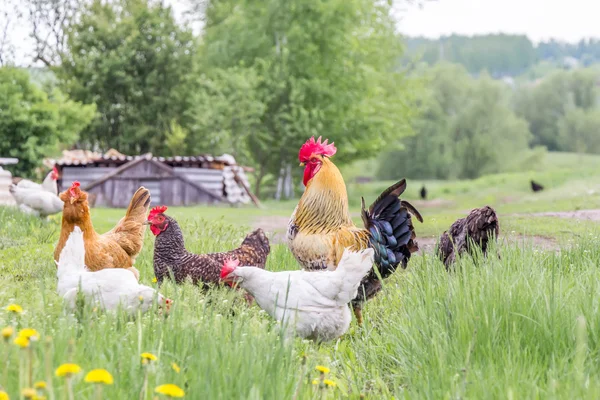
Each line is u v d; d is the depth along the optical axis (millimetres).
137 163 36469
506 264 7098
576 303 5789
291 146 51469
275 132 51812
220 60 54062
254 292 6453
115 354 4578
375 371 5812
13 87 39969
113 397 4066
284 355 5008
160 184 36750
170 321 5230
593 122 105312
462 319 5582
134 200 8875
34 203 15992
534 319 5602
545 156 88938
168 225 7859
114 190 36375
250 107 47938
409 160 87000
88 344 4719
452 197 50281
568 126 106562
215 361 4488
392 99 55562
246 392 4270
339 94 50781
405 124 58594
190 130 58750
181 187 36875
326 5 50156
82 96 59656
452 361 5184
